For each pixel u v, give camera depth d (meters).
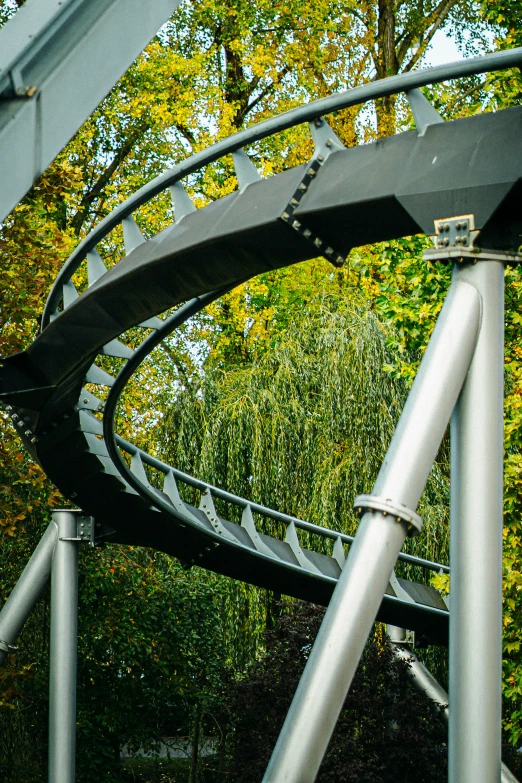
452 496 5.35
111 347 8.77
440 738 13.79
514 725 12.55
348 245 6.23
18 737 14.27
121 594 15.79
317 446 15.83
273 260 6.40
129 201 7.32
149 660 16.08
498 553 5.22
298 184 6.00
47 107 3.73
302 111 6.10
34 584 11.91
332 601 5.12
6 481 13.91
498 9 12.86
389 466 5.20
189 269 6.80
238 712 14.03
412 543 15.46
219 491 12.12
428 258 5.45
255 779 13.59
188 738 18.98
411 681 14.00
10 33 3.67
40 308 12.35
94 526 11.92
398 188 5.55
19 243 11.78
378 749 13.23
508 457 11.90
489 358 5.37
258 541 12.10
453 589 5.24
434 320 13.15
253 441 16.06
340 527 15.45
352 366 15.77
